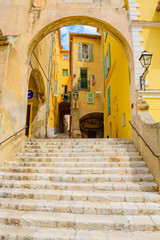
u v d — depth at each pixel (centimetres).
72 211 327
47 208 333
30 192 377
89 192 380
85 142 647
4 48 568
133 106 630
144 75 621
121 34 672
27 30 686
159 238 261
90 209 325
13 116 580
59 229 288
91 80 1564
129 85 684
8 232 277
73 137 1193
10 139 554
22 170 471
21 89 639
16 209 339
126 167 479
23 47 657
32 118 1036
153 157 432
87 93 1519
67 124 3412
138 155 538
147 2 704
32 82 1071
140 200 354
